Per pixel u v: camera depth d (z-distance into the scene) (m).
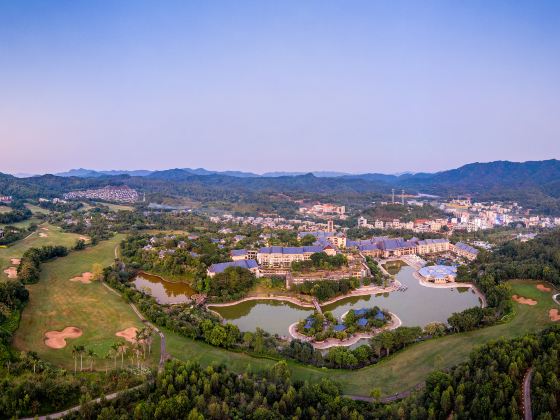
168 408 139.75
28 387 148.88
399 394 164.00
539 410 131.62
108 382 163.12
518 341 175.62
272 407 146.88
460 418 134.88
